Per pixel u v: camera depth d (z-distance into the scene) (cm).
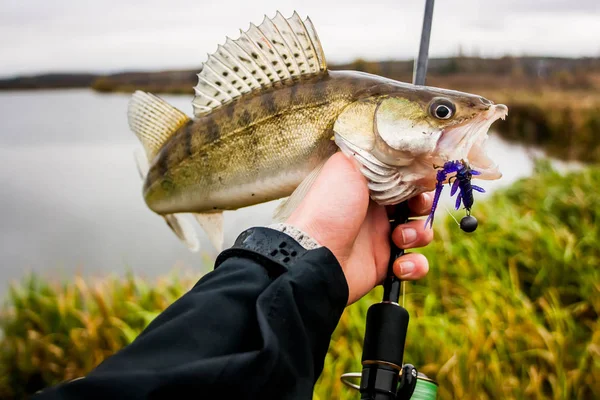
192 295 21
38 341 87
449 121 33
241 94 38
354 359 74
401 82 35
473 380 72
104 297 94
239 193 39
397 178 33
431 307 87
